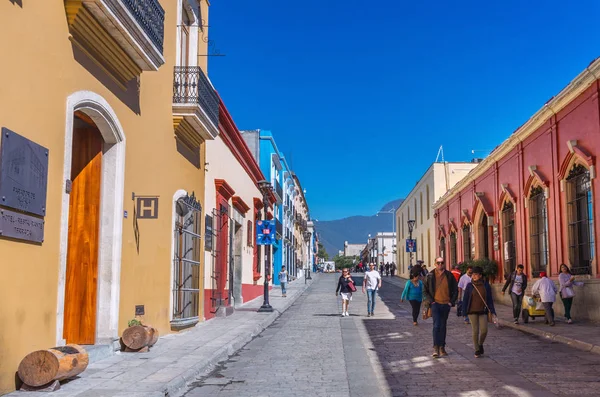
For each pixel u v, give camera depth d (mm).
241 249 23078
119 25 8500
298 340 12836
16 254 6703
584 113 15898
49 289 7434
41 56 7238
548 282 15305
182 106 12820
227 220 19469
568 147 16922
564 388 7562
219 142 18344
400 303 25312
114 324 9578
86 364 7504
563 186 17344
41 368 6672
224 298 18891
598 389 7492
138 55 9609
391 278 56312
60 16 7711
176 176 13320
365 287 19562
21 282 6805
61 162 7738
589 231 16078
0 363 6418
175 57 13211
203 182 16000
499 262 24250
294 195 57125
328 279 56062
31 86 7004
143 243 11086
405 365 9414
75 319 9492
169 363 8906
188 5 14156
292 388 7648
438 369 9023
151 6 10031
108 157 9727
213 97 14695
